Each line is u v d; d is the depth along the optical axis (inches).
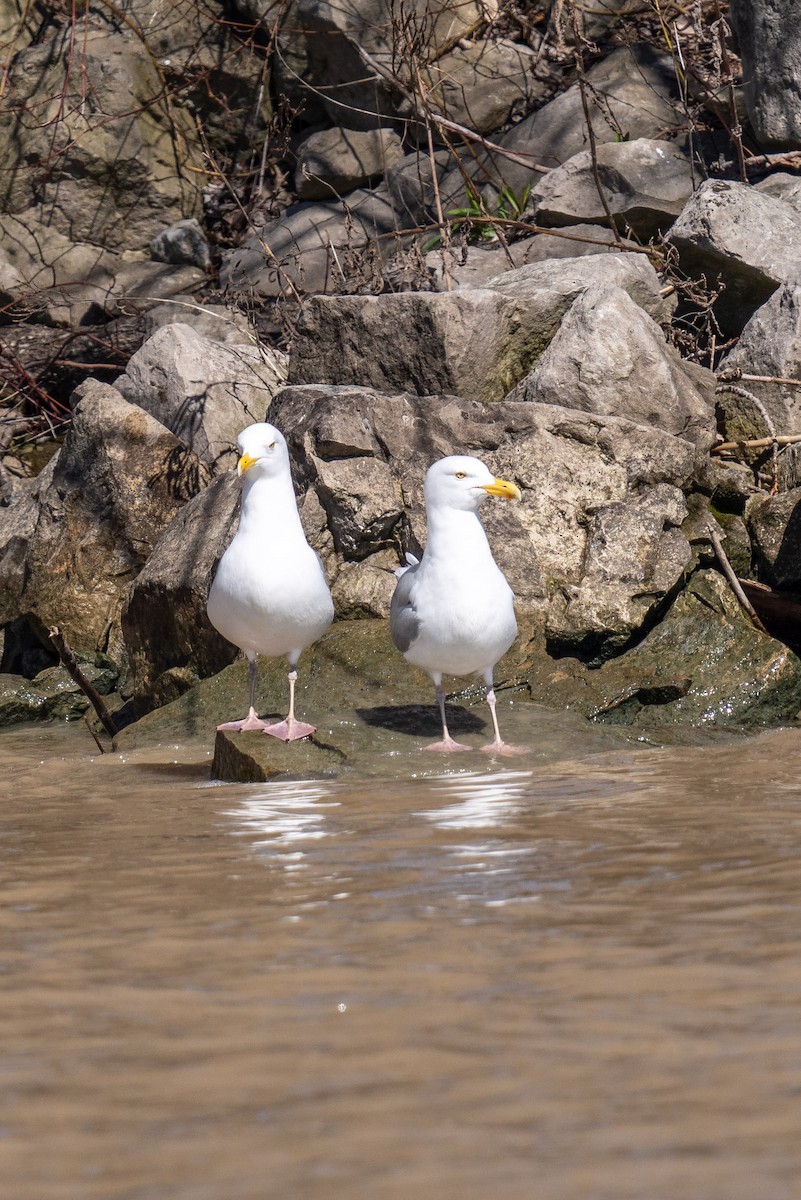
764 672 461.1
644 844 270.5
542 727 413.7
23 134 909.2
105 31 927.7
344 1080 160.7
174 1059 168.9
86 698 565.3
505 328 592.1
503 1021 177.5
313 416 521.7
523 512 506.6
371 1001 186.2
